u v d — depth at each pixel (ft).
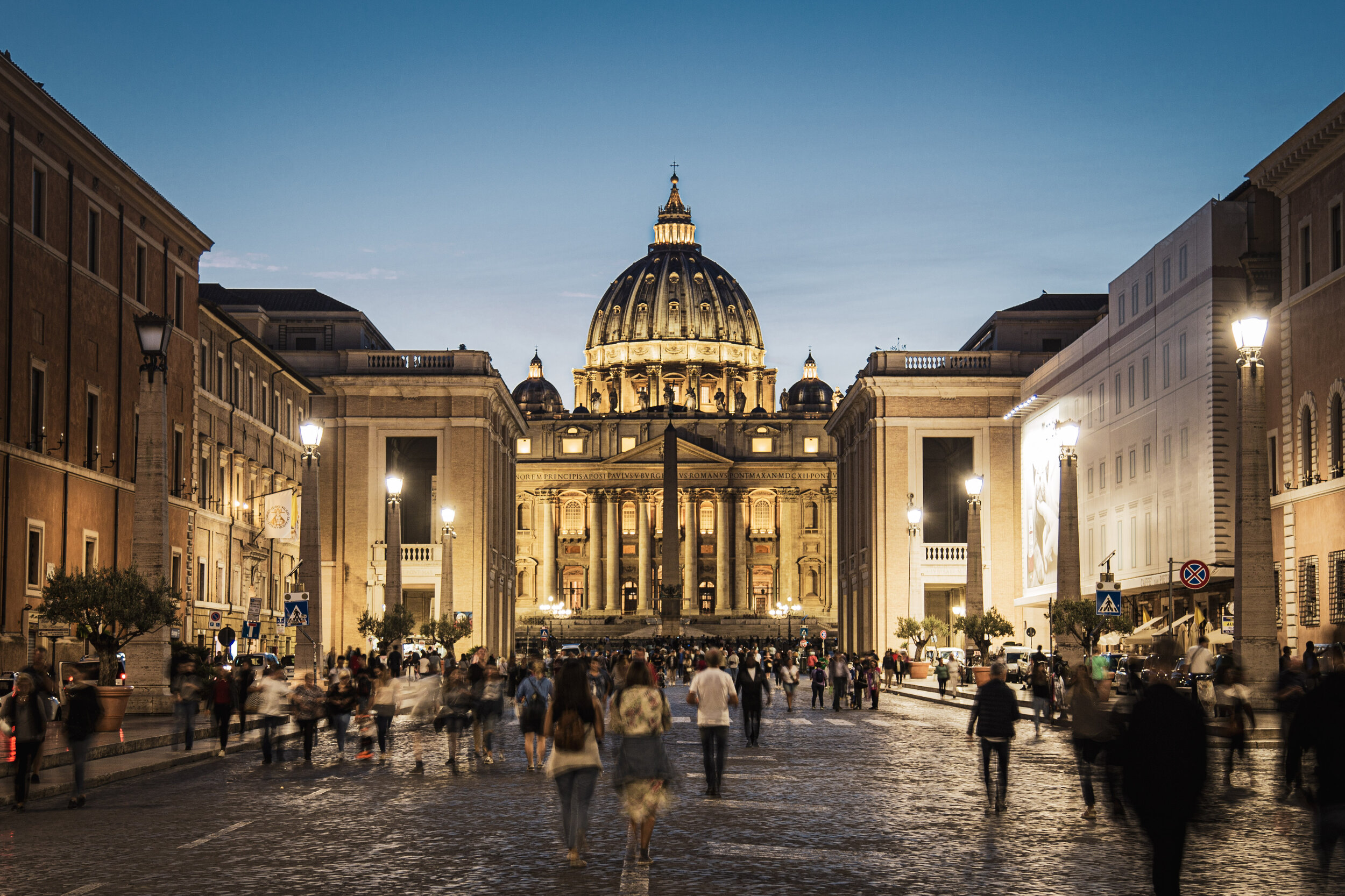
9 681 124.67
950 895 48.57
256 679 153.07
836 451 614.75
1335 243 175.52
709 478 626.23
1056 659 186.91
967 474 361.51
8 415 156.56
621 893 48.80
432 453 364.17
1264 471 117.80
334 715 102.53
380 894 48.62
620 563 636.07
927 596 369.50
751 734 121.29
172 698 136.46
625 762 54.65
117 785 85.30
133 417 195.42
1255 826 66.03
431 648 265.75
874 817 69.87
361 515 357.61
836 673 185.98
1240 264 226.99
